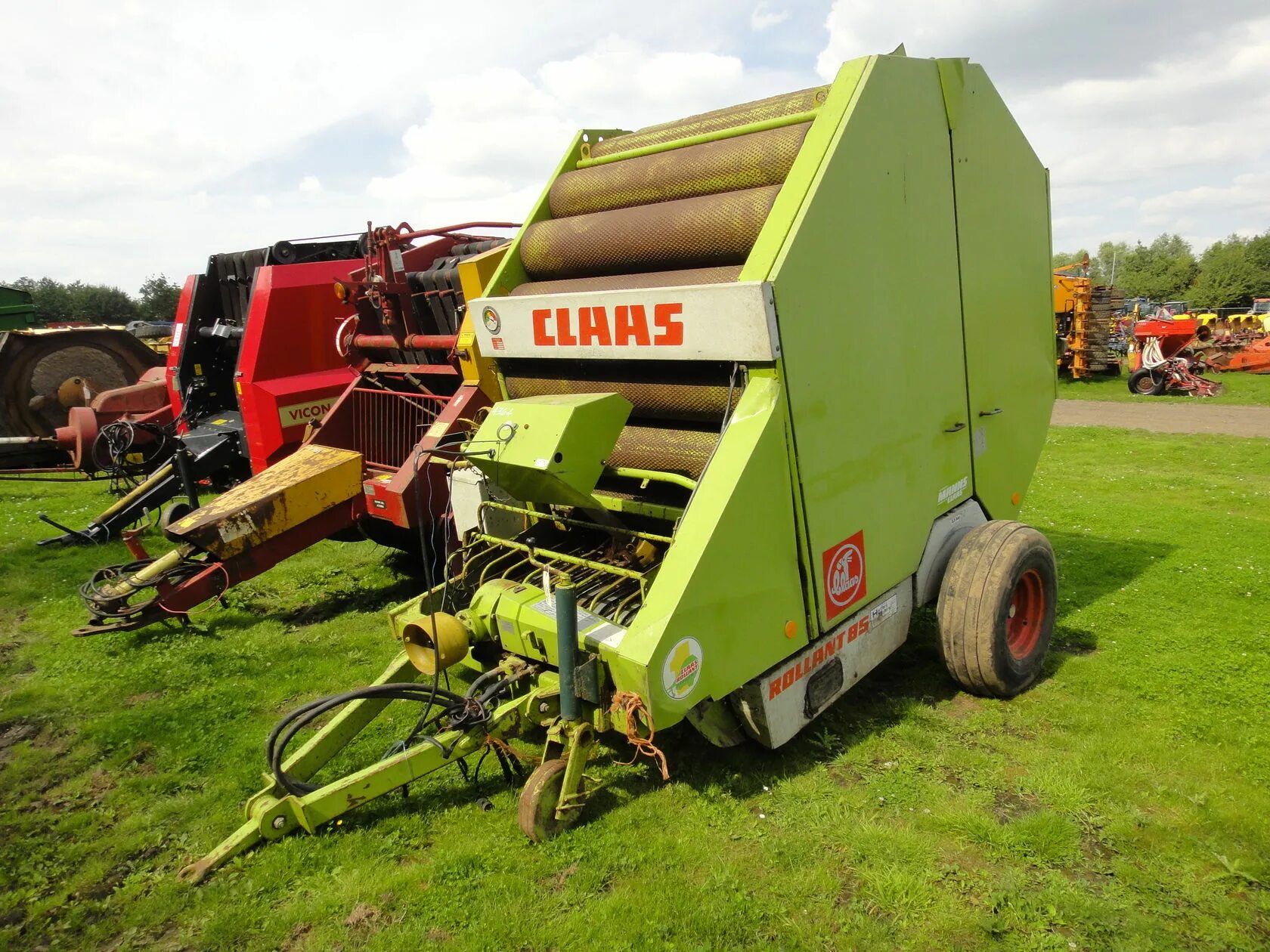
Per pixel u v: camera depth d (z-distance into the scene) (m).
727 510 3.11
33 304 17.94
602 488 4.32
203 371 9.02
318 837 3.34
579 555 4.28
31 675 5.20
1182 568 6.45
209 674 5.11
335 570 7.14
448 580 4.17
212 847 3.38
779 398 3.23
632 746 3.94
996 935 2.72
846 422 3.61
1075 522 8.05
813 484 3.47
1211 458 11.38
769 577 3.35
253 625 5.95
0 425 12.06
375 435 6.90
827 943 2.71
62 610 6.30
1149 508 8.61
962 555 4.27
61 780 3.99
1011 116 4.66
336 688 4.90
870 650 4.10
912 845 3.14
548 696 3.42
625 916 2.83
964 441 4.56
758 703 3.48
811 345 3.35
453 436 5.64
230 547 5.50
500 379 4.66
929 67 3.93
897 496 4.04
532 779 3.25
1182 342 19.62
